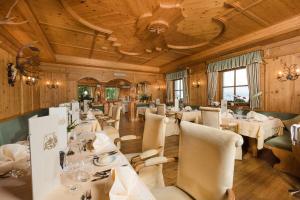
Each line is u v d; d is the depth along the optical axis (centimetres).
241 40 440
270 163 295
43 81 677
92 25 366
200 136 118
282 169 265
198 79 666
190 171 123
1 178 100
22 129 328
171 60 732
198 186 115
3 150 128
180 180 132
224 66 546
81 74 758
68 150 143
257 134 289
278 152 271
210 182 106
